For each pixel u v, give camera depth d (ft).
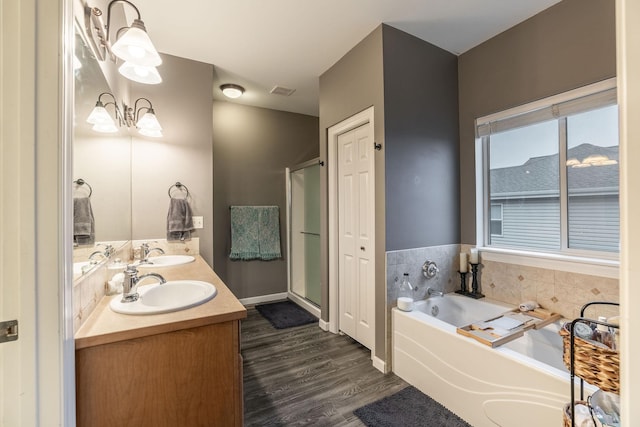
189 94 8.68
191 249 8.57
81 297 3.49
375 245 7.48
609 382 2.99
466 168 8.55
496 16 7.06
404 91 7.54
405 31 7.57
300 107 12.69
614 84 5.82
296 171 12.92
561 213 6.91
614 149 6.11
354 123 8.22
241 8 6.63
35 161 2.43
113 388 3.29
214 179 11.75
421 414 5.64
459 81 8.73
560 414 4.24
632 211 1.50
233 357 3.88
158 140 8.23
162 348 3.52
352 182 8.66
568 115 6.60
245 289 12.30
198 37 7.68
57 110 2.55
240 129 12.26
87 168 4.12
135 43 4.10
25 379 2.42
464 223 8.61
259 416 5.58
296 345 8.53
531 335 6.37
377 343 7.39
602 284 5.98
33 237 2.43
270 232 12.62
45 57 2.49
